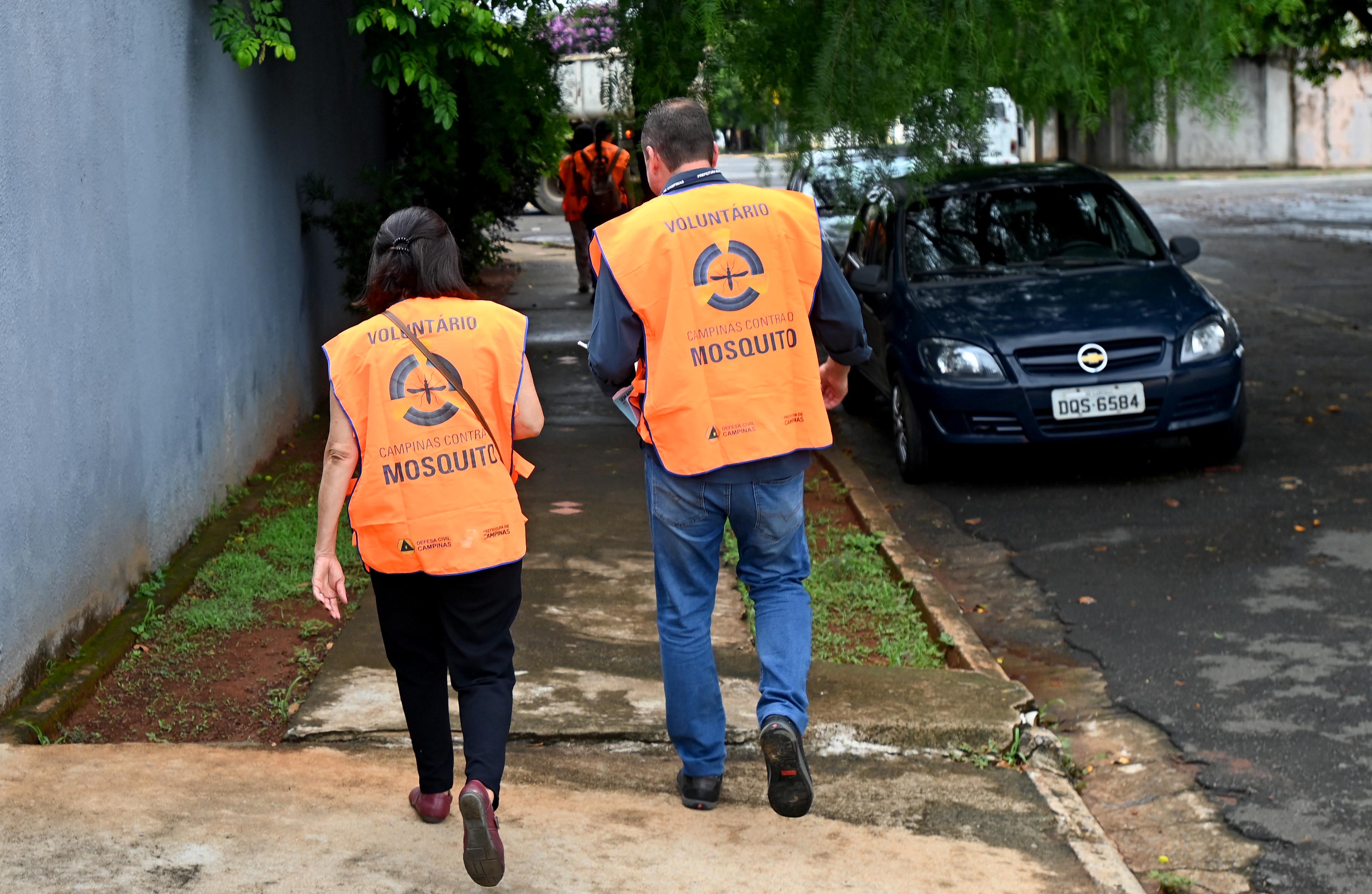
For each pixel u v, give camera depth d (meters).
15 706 4.59
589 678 5.00
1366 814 4.18
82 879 3.35
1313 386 10.44
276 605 5.90
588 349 3.66
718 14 6.79
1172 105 6.89
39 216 4.85
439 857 3.57
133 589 5.82
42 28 4.93
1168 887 3.80
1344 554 6.57
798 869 3.62
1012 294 8.38
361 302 3.55
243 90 7.87
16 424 4.62
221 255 7.37
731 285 3.59
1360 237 20.52
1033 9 6.36
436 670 3.65
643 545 6.80
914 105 6.77
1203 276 16.88
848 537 6.94
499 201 15.15
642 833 3.80
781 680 3.63
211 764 4.14
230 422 7.52
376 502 3.35
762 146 7.45
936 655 5.56
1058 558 6.79
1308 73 16.41
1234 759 4.59
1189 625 5.80
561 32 9.66
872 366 9.25
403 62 8.41
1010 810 4.07
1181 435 8.02
